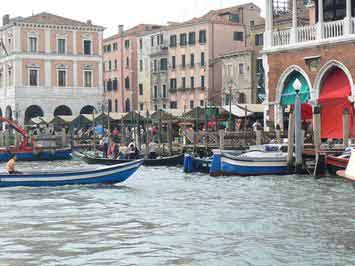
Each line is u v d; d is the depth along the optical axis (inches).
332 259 557.6
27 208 876.0
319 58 1457.9
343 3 1457.9
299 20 2123.5
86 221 762.2
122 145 2011.6
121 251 600.1
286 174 1229.1
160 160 1561.3
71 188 1095.6
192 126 2063.2
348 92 1411.2
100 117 2289.6
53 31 3051.2
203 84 3016.7
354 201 888.3
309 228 694.5
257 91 2696.9
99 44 3142.2
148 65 3378.4
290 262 550.3
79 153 1818.4
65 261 565.9
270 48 1562.5
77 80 3102.9
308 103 1450.5
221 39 3006.9
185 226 718.5
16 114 2965.1
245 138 1541.6
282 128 1550.2
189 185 1129.4
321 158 1168.8
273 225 715.4
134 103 3506.4
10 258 577.9
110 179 1132.5
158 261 561.3
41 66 3029.0
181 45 3137.3
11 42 3029.0
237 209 836.6
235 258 567.5
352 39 1385.3
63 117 2406.5
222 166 1263.5
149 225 729.0
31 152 1964.8
